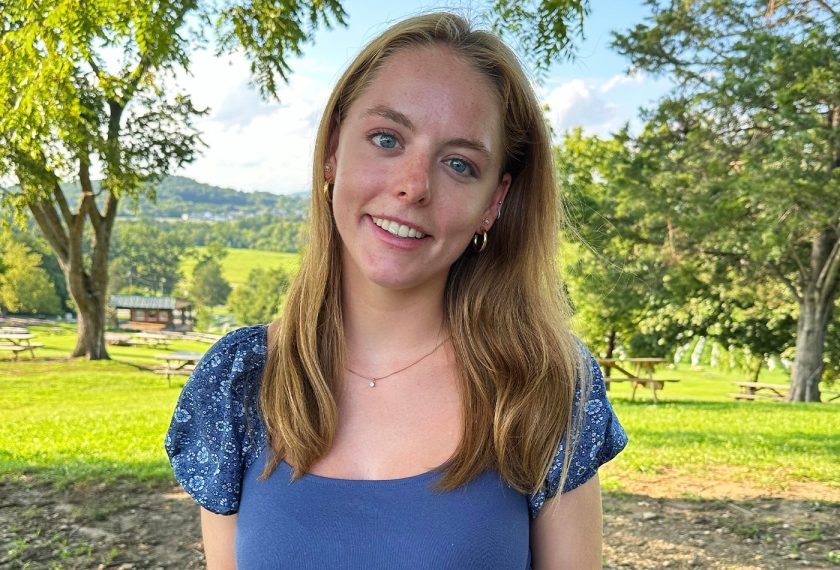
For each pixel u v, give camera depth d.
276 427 1.43
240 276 137.50
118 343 40.19
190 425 1.49
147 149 20.61
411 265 1.37
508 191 1.55
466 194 1.37
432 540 1.32
